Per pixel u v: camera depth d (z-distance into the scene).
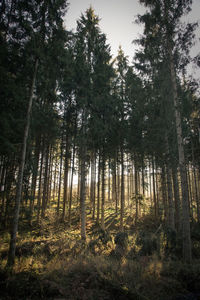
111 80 15.21
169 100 9.52
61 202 23.81
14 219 6.65
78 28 13.05
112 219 17.27
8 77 7.30
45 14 7.84
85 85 12.05
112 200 26.92
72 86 12.23
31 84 8.02
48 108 12.77
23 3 7.10
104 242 8.87
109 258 6.66
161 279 4.83
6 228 10.58
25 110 8.57
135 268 5.40
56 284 4.19
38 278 4.42
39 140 14.33
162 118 10.62
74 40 12.64
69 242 8.50
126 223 15.77
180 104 8.80
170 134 10.52
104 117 13.55
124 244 8.23
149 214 17.77
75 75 11.79
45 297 3.79
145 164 17.16
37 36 7.27
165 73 9.27
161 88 9.78
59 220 15.45
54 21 8.09
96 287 4.24
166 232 8.88
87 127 12.18
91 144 13.23
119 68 15.98
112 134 14.05
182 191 7.76
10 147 7.04
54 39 8.21
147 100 11.88
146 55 10.88
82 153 12.44
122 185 13.70
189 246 6.97
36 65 7.88
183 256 6.95
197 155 18.09
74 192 33.38
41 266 5.40
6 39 7.50
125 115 15.11
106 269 5.17
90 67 12.84
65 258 6.30
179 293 4.29
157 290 4.32
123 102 15.07
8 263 5.77
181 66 8.08
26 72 7.82
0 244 8.34
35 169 10.39
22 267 5.27
